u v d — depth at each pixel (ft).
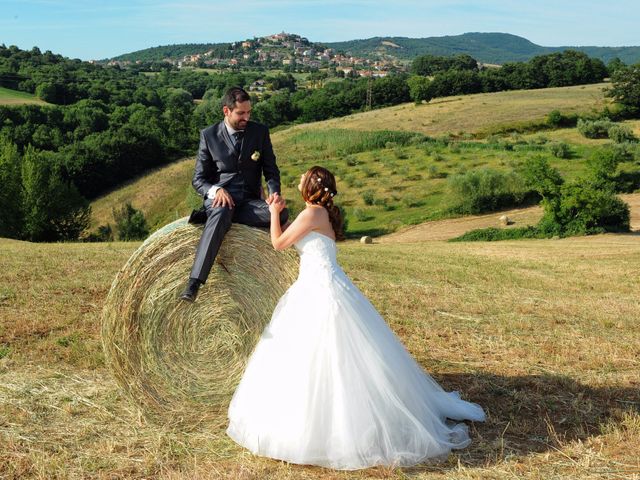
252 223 18.33
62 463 15.20
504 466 15.33
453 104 327.26
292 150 270.87
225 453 16.17
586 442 16.78
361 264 53.62
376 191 197.16
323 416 15.39
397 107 353.10
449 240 136.98
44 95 344.90
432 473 15.08
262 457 15.83
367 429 15.35
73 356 22.71
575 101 310.86
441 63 533.96
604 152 126.52
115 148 250.98
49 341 24.47
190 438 17.03
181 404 17.78
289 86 602.85
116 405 18.81
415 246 87.56
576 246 87.04
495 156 221.46
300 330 16.05
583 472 15.05
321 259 16.62
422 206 179.42
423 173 210.79
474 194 161.79
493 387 21.15
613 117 279.49
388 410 15.70
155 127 279.28
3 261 43.04
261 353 16.58
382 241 144.97
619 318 33.78
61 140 270.26
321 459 15.29
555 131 265.95
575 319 33.37
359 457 15.21
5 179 157.38
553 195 128.36
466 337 27.99
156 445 16.33
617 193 167.22
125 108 331.57
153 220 227.20
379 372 15.87
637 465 15.38
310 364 15.69
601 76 379.96
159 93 435.53
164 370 17.70
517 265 61.11
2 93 347.56
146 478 14.70
